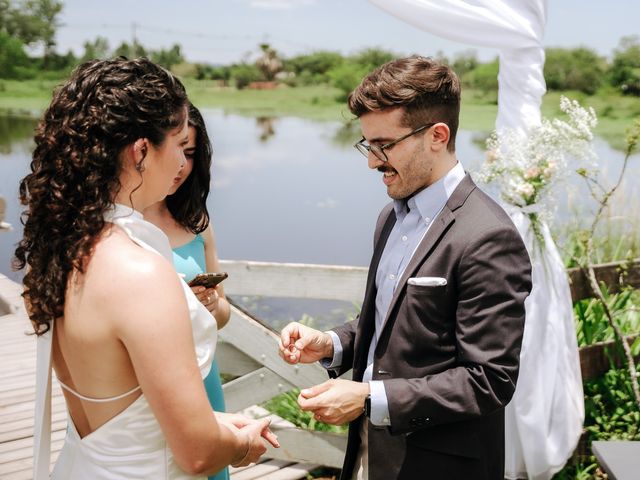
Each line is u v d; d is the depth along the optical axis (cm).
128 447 129
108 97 122
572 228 488
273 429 329
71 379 135
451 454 174
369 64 5981
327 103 6231
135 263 121
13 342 492
